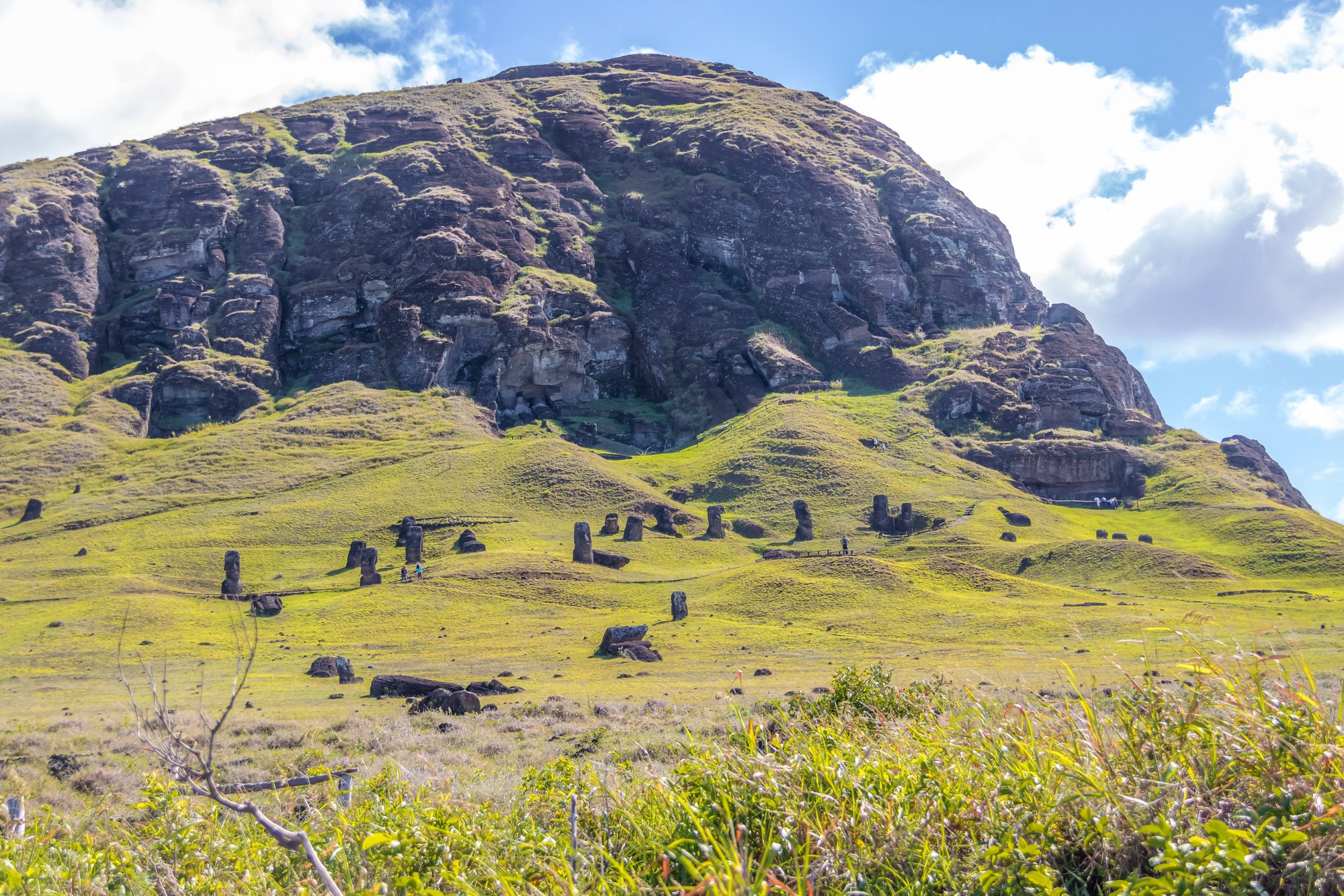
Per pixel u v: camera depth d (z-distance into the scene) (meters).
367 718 33.25
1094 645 55.62
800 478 139.00
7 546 109.25
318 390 172.88
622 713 31.58
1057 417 171.50
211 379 168.88
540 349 181.50
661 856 5.40
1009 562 102.00
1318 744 4.79
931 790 5.74
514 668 54.16
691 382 186.00
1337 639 51.66
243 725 29.09
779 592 79.00
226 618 76.25
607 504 125.00
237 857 6.94
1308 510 152.50
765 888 4.48
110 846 7.32
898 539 115.56
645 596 83.94
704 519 125.94
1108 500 149.62
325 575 97.62
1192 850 4.35
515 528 113.12
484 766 18.72
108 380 171.50
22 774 21.17
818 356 191.88
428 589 82.50
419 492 126.31
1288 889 4.28
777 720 9.19
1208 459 160.62
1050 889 4.50
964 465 148.62
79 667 57.16
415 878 5.45
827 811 5.71
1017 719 6.49
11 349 173.62
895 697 11.04
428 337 176.62
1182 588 88.50
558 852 6.06
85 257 196.75
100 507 122.50
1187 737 5.42
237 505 124.44
